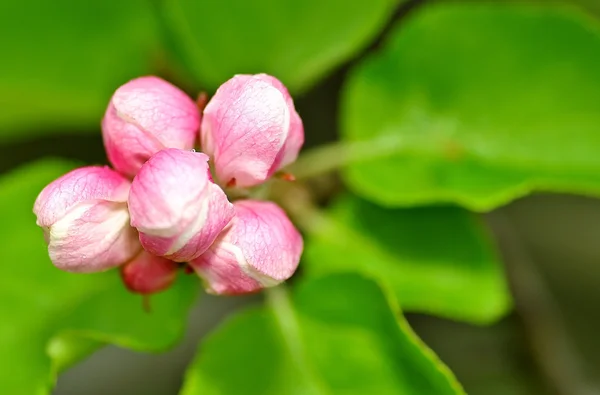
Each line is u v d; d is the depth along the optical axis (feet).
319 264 0.91
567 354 1.01
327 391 0.86
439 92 0.93
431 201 0.90
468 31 0.92
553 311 1.05
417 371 0.84
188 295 0.86
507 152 0.92
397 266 0.91
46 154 1.05
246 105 0.77
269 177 0.79
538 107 0.92
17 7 0.92
